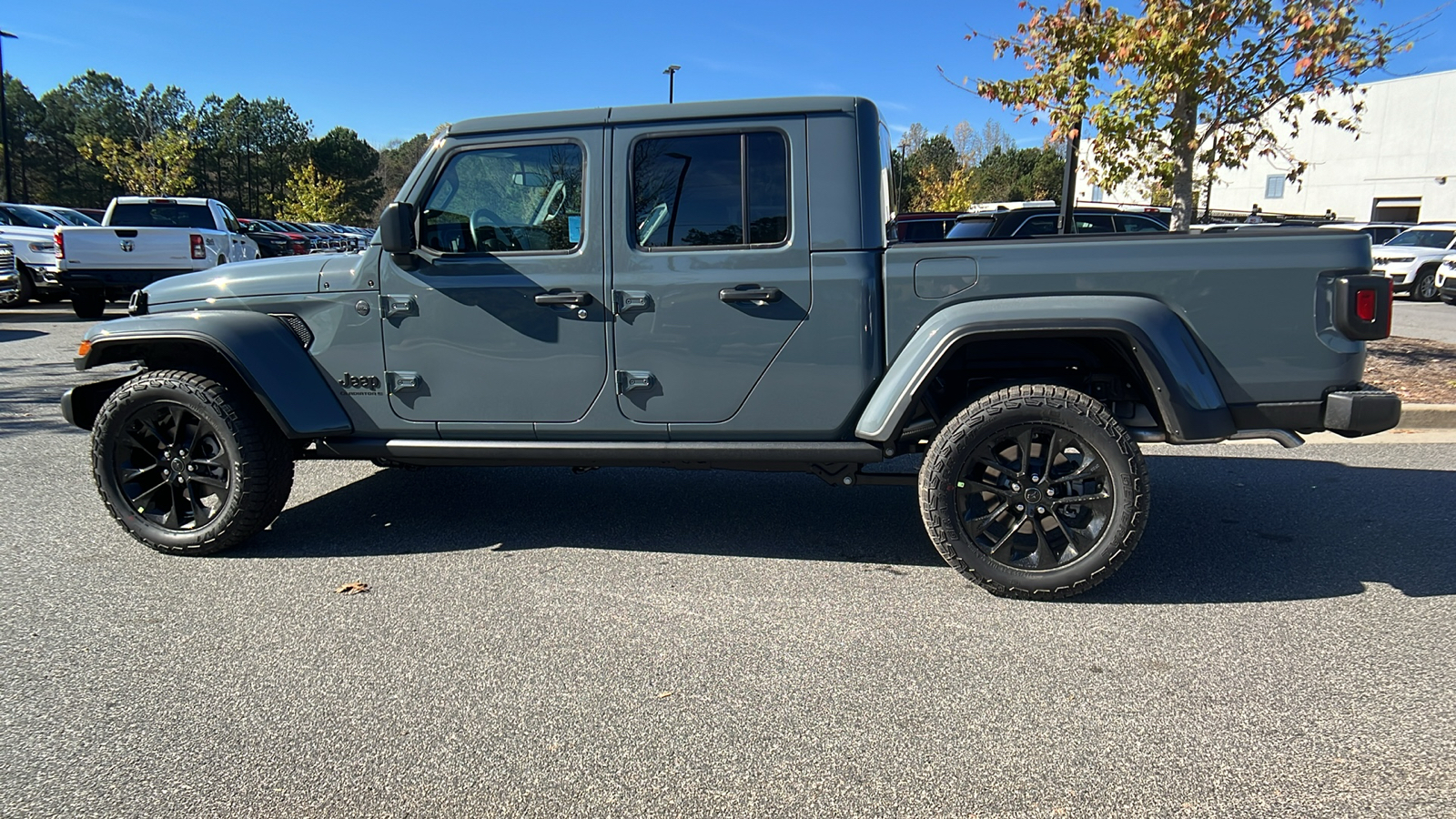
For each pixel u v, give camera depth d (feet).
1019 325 11.35
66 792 7.95
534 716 9.18
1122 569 13.19
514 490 17.49
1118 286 11.51
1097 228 42.09
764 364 12.32
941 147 207.10
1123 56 26.43
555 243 12.71
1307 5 25.14
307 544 14.39
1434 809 7.56
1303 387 11.41
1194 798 7.75
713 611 11.80
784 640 10.92
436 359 13.08
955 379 13.04
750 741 8.70
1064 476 11.69
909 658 10.40
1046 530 12.09
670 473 18.81
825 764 8.30
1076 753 8.42
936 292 11.88
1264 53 26.58
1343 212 118.93
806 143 12.12
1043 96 28.45
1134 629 11.12
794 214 12.11
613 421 12.82
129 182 120.98
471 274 12.79
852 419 12.39
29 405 25.32
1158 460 19.62
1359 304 11.09
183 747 8.63
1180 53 25.57
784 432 12.53
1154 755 8.38
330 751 8.57
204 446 13.76
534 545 14.35
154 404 13.32
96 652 10.57
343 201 246.88
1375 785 7.89
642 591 12.48
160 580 12.85
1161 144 28.73
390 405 13.38
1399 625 11.14
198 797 7.88
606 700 9.50
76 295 47.11
